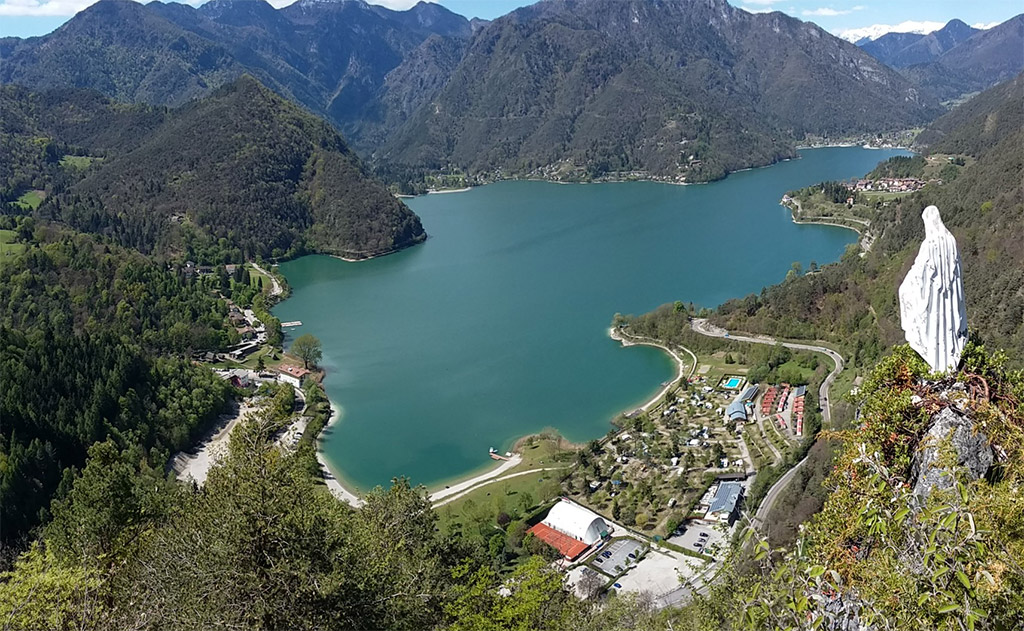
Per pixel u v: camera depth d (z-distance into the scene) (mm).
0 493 86562
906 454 24859
